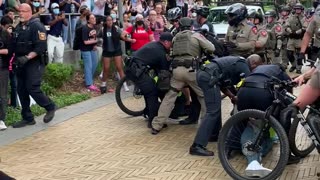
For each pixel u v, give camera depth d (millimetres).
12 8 9508
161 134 6941
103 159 5855
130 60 7051
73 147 6355
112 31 10047
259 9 15141
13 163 5750
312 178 5117
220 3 17281
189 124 7488
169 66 7004
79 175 5316
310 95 4074
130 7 13156
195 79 6547
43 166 5637
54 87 9758
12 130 7219
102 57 10352
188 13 12016
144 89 7055
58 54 10367
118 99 7871
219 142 5031
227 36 7648
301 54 7406
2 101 7234
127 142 6551
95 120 7812
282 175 5211
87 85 10164
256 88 5109
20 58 6973
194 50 6547
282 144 4656
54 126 7441
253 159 4988
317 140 4551
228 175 5230
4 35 7066
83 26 10008
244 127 5109
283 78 5336
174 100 6938
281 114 4738
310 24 7211
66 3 11258
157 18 11477
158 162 5703
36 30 7070
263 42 7590
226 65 5730
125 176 5254
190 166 5547
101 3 11570
